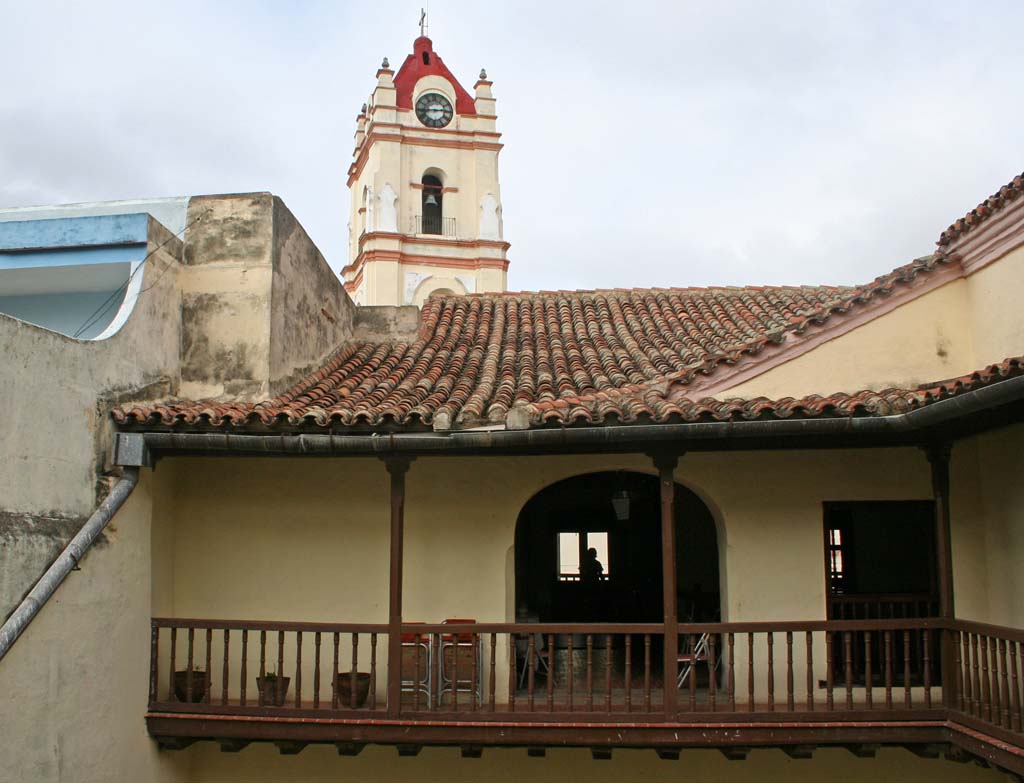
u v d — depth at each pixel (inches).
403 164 1421.0
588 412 321.1
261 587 399.2
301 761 389.1
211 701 376.2
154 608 377.4
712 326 498.9
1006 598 371.6
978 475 391.9
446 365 458.0
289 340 421.7
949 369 381.1
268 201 408.2
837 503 400.5
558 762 384.2
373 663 348.8
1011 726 306.7
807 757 354.6
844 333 379.2
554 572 576.7
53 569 293.6
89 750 311.1
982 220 367.9
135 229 371.6
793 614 390.6
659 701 377.4
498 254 1408.7
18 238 378.0
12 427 281.1
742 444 341.4
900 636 434.0
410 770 386.0
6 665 270.5
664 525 341.7
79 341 318.7
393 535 348.2
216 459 406.0
